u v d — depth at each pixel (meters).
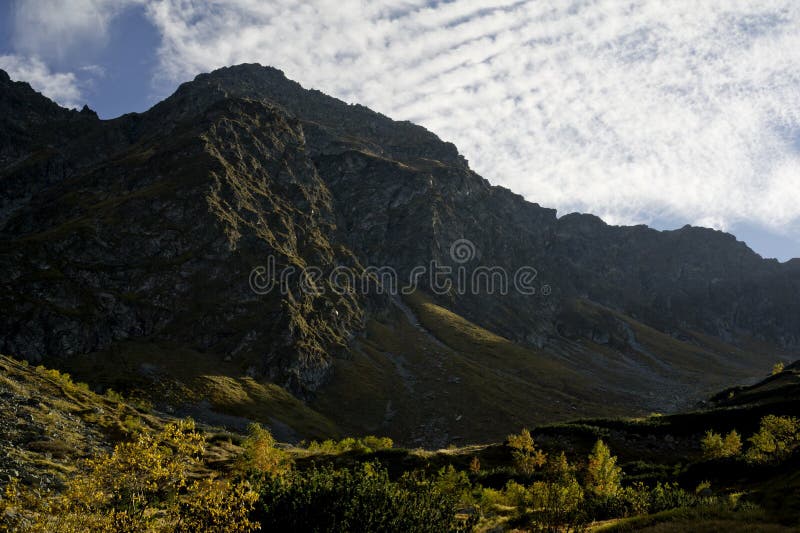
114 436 87.56
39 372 110.44
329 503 33.09
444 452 117.94
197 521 27.50
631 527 40.69
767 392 145.38
